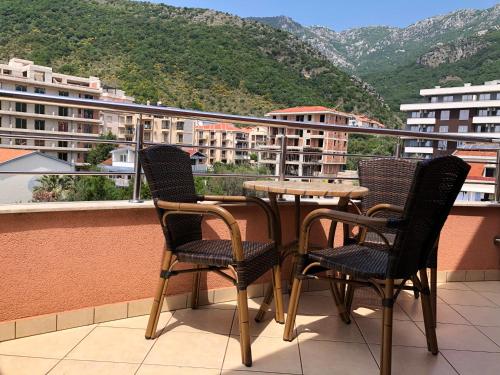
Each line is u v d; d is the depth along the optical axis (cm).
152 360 179
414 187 155
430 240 184
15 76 3719
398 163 257
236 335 208
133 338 200
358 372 176
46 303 199
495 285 320
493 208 331
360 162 273
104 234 213
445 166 165
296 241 241
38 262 196
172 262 200
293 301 202
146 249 227
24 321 193
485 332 227
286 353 191
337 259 185
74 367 171
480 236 329
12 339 191
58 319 202
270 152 277
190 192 224
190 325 218
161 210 191
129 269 222
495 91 5666
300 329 220
